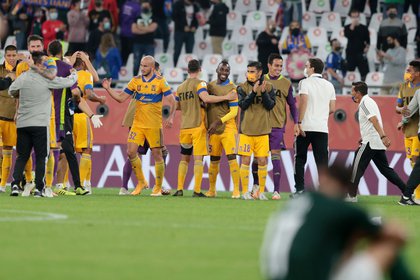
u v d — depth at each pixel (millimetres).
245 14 94062
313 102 53750
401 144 68562
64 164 56188
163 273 24750
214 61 86500
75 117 55562
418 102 53625
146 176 67938
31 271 24641
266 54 81062
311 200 17203
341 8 93438
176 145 68562
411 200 52688
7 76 51375
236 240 31719
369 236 16781
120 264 26062
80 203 46656
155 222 37219
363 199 60219
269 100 53969
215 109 54906
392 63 82750
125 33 84562
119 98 55375
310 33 89875
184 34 86438
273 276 17000
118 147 68938
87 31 84938
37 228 34094
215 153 56094
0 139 56844
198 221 38125
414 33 91312
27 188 51750
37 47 50188
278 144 56188
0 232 32688
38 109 48844
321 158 53938
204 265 26234
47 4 84875
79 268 25266
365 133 53844
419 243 31781
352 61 83188
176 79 83812
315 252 16656
